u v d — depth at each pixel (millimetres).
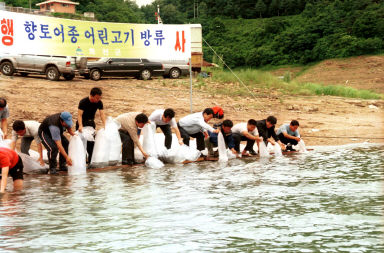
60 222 4699
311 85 27250
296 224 4449
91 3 123062
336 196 5699
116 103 16484
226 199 5688
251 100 19906
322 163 8711
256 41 116938
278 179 7090
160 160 9422
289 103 19906
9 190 6660
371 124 15430
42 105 14805
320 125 15125
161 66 24781
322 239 3939
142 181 7238
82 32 10336
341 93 26062
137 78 24422
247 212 4984
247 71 27734
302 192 6016
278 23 116125
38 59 20484
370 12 91875
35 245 3912
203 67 29688
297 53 98750
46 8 92438
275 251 3650
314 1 143875
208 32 138750
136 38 10945
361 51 84188
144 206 5391
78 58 21047
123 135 9164
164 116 9250
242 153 10383
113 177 7719
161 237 4098
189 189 6430
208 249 3732
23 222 4719
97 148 8781
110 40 10672
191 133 9969
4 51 9383
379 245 3742
